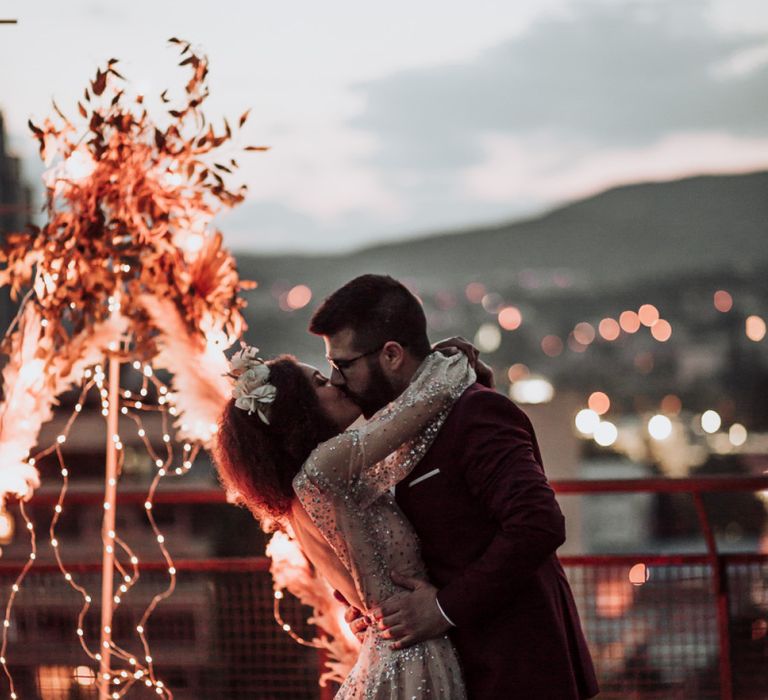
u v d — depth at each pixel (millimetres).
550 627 2535
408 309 2617
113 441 3414
